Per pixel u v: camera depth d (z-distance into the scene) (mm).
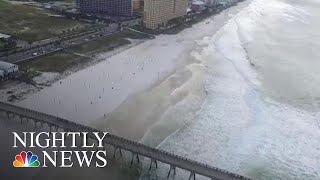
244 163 139750
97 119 158250
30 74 199125
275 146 153125
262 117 176125
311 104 194125
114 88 191375
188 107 179000
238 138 156125
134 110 169250
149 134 151125
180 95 191000
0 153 128125
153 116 166000
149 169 130250
